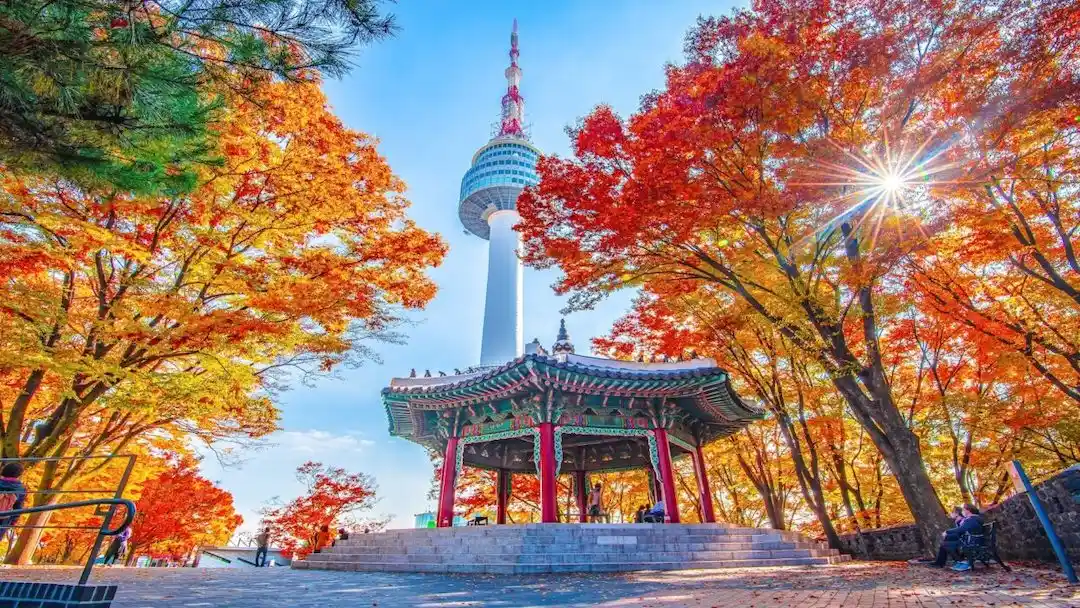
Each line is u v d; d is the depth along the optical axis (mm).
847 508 23469
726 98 12695
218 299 15672
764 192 13305
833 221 14031
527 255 16875
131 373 13695
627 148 14234
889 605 7457
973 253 14609
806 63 12633
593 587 10766
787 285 15891
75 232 12742
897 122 13656
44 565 16312
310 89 13797
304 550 38938
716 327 19703
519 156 76250
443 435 23344
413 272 16953
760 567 15547
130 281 13961
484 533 16375
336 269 15398
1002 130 11852
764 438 27844
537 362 18031
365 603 8305
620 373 19250
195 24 5812
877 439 14789
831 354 15016
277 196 14945
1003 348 17500
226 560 51469
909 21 12250
